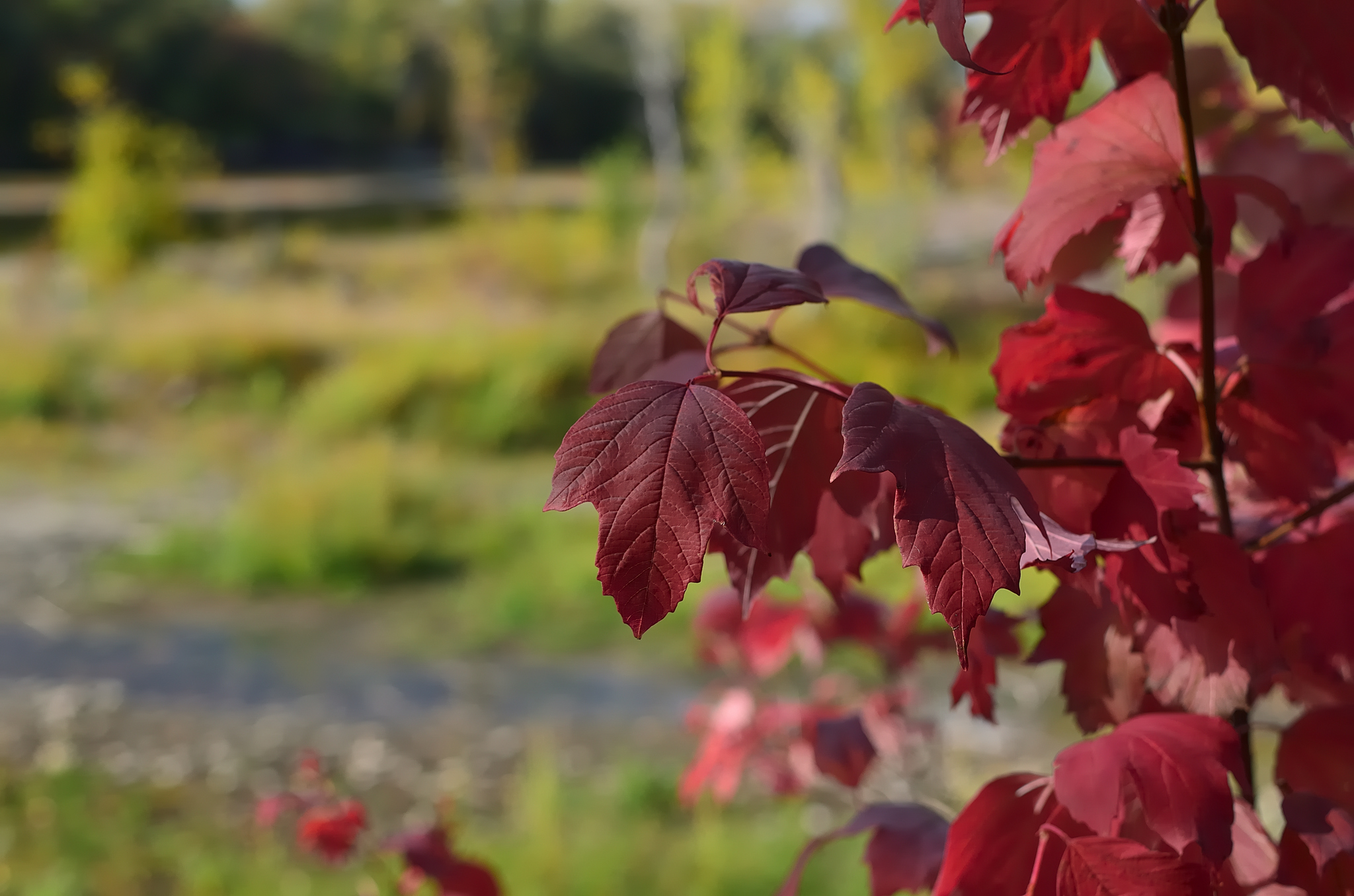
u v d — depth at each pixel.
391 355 14.42
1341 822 0.76
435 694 6.67
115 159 22.44
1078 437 0.83
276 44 53.62
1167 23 0.75
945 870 0.80
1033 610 0.95
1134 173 0.79
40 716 6.37
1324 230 0.84
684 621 7.34
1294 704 0.94
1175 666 0.79
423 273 22.81
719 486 0.59
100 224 22.08
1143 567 0.76
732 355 9.79
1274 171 1.12
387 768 5.72
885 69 18.52
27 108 48.03
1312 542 0.86
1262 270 0.85
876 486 0.79
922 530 0.60
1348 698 0.90
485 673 6.95
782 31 25.20
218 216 35.00
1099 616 0.86
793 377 0.73
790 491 0.79
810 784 2.51
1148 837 0.79
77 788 5.43
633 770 5.28
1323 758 0.86
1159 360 0.82
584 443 0.60
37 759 5.80
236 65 52.22
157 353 15.02
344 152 56.50
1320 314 0.84
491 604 7.98
